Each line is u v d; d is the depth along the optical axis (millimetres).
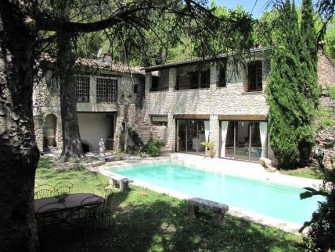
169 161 20422
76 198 7621
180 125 24828
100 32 6695
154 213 8828
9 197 3371
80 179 13367
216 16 5371
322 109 16766
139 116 26844
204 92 22375
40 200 7395
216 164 19094
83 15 6223
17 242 3473
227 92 20844
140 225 7871
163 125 25969
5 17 3184
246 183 16062
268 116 18219
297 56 16172
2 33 3180
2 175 3299
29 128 3496
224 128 21453
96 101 24672
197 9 5355
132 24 5633
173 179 17188
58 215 7199
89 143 26250
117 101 25828
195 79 23656
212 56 5957
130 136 23344
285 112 16125
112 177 11977
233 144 20969
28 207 3576
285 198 13586
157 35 6117
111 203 9781
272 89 16438
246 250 6500
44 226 6789
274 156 17891
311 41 16297
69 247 6500
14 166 3352
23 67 3385
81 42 6664
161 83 27438
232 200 13445
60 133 23000
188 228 7719
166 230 7562
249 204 12922
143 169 19078
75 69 6422
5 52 3229
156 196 10680
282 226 7918
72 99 17672
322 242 3197
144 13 5566
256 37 5352
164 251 6398
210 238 7129
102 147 21656
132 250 6414
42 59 5652
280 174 15805
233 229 7699
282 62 16016
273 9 4520
